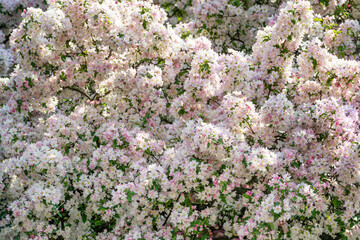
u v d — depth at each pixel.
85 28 4.73
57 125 4.38
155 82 4.55
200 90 4.27
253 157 3.59
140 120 5.02
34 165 4.04
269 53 4.41
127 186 3.82
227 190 4.00
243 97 4.00
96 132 4.52
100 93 5.38
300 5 4.11
